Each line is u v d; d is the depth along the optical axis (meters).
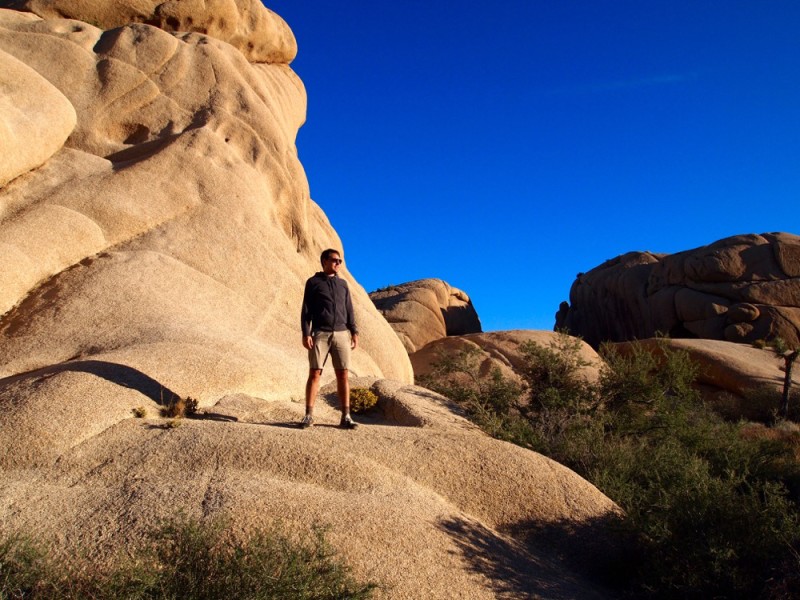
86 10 17.67
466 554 4.95
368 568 4.46
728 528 5.36
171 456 5.56
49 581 3.92
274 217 15.06
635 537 5.71
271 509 4.73
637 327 44.38
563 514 5.96
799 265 37.47
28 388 6.43
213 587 3.85
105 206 12.22
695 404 17.80
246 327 11.27
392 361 14.34
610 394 12.17
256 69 19.73
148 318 9.45
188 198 13.34
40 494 4.94
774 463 9.46
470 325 33.81
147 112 15.40
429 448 6.49
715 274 38.75
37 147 12.36
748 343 35.38
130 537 4.35
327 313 6.94
